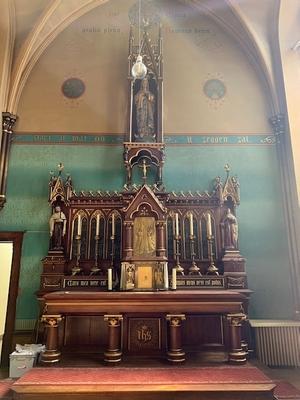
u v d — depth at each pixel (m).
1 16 7.93
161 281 6.37
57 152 7.98
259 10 8.30
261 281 7.38
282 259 7.51
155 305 5.66
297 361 6.46
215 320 6.15
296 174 7.54
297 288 7.20
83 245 7.34
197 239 7.44
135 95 8.09
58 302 5.62
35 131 8.08
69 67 8.55
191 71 8.63
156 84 8.15
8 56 8.02
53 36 8.70
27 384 4.57
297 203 7.43
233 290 6.81
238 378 4.78
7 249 9.84
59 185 7.46
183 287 7.01
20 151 7.94
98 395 4.50
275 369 6.36
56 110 8.23
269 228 7.67
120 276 6.81
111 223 7.40
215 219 7.54
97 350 6.01
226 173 7.95
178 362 5.45
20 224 7.52
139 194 6.97
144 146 7.61
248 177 7.95
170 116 8.28
